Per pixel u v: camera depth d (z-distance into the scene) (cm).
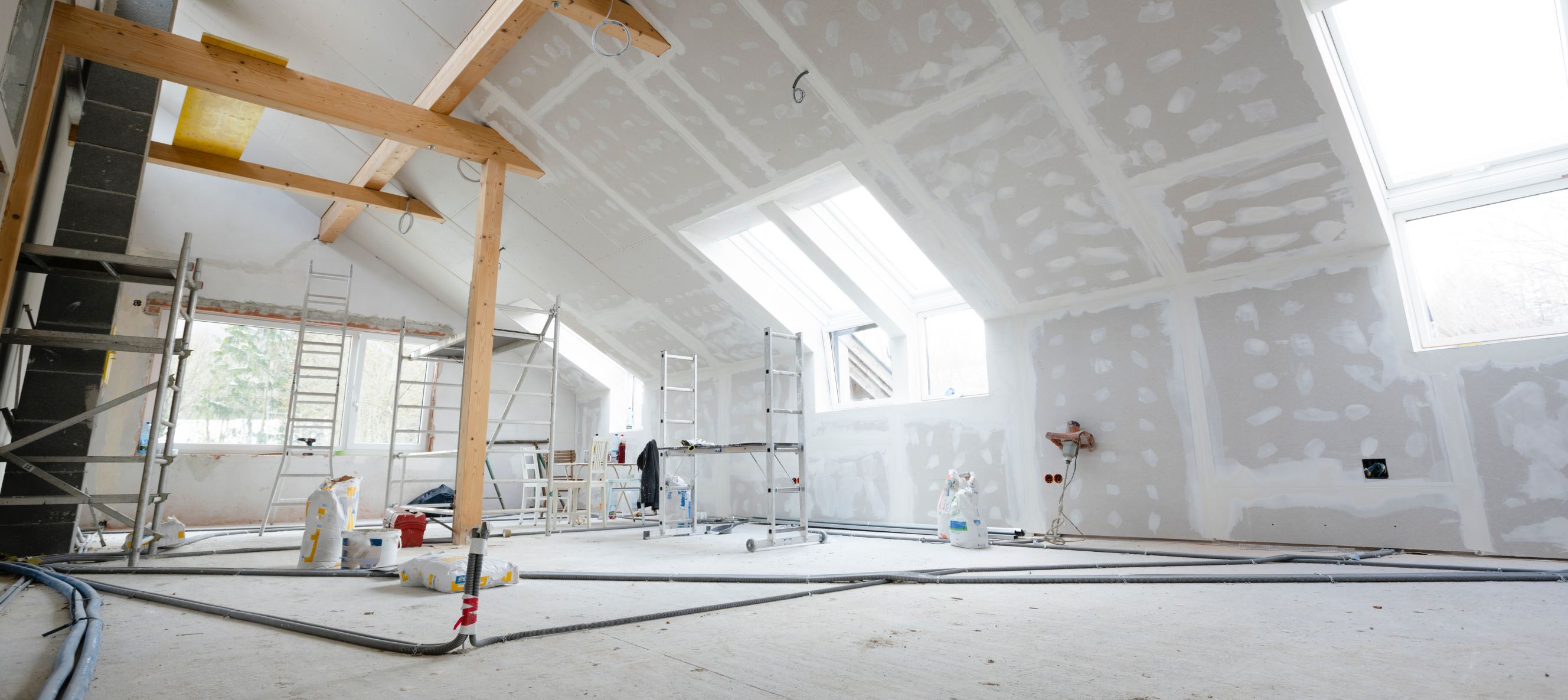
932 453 563
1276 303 412
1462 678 151
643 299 708
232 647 188
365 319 836
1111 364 471
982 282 509
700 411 783
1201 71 341
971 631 201
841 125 433
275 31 555
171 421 418
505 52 455
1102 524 464
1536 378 342
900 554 393
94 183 439
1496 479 346
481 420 492
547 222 651
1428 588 261
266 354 791
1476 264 375
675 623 215
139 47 416
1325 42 336
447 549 444
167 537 471
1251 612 223
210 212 768
